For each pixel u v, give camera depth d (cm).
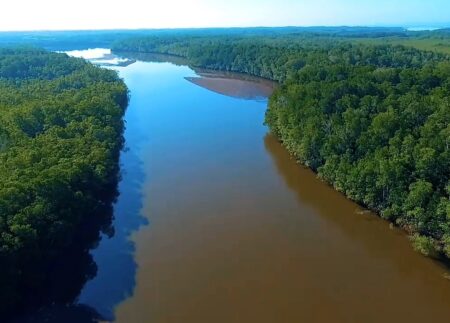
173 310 4575
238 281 5000
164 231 6075
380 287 4891
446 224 5166
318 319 4428
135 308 4622
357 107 8069
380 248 5603
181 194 7162
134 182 7625
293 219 6347
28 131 8012
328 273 5131
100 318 4494
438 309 4559
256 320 4416
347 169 6631
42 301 4747
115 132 8725
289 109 8931
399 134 6469
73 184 5859
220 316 4478
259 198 7006
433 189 5600
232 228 6119
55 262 5328
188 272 5178
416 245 5369
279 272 5150
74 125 8056
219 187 7406
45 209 5044
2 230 4538
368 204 6394
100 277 5138
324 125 7775
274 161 8550
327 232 5994
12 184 5069
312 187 7362
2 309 4272
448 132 6075
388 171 5838
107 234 6047
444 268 5169
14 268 4369
